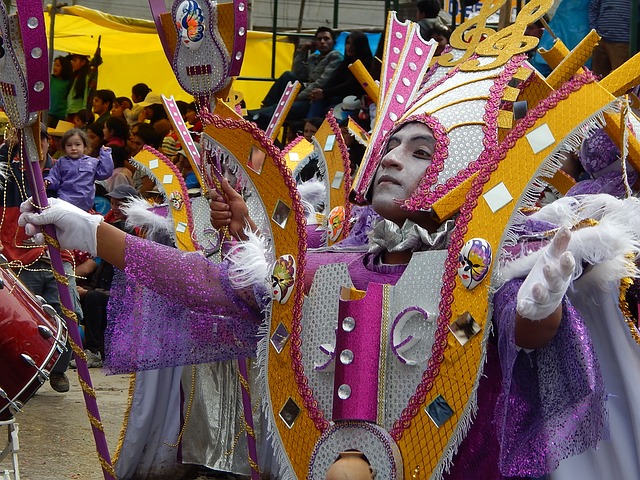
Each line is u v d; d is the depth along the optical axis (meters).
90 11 12.59
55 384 7.44
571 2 7.13
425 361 2.79
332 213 4.02
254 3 13.12
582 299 3.04
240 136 3.12
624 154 3.01
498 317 2.70
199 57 3.53
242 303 3.11
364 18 13.28
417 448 2.76
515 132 2.81
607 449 3.10
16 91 3.19
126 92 13.53
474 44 3.33
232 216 3.50
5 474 3.96
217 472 5.28
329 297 2.97
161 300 3.35
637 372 3.06
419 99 3.25
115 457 5.13
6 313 3.78
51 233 3.17
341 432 2.83
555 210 3.13
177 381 5.18
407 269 2.86
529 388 2.73
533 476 2.74
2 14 3.18
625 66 3.02
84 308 8.91
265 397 3.02
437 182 2.96
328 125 4.53
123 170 9.45
